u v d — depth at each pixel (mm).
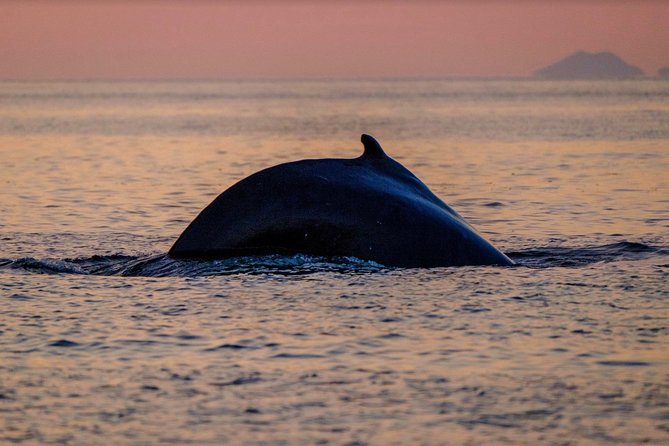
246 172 127812
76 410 30625
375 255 49562
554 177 115562
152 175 121750
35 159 149125
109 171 127500
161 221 76625
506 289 45938
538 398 31438
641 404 30828
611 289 46281
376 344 37438
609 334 38594
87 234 68500
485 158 149750
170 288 46281
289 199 49938
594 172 122062
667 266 52094
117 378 33625
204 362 35375
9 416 30141
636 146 174125
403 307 42781
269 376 33750
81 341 38125
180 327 39969
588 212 81438
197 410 30578
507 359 35500
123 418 29953
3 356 36156
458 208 85688
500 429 28969
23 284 47938
